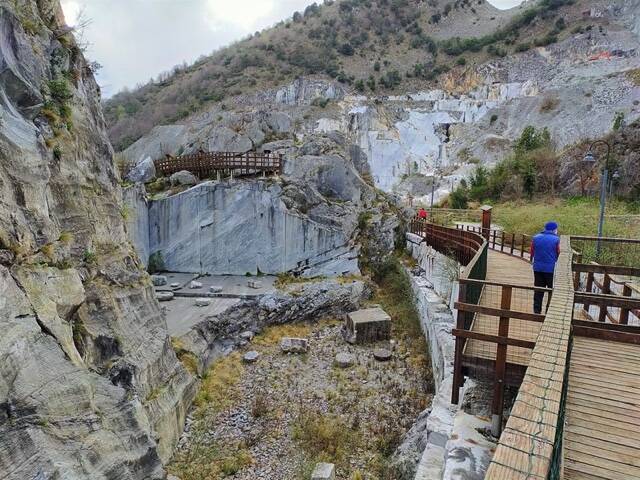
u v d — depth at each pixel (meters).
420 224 21.66
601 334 6.27
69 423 6.10
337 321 17.62
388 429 9.95
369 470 8.67
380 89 89.31
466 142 67.75
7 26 7.54
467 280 6.40
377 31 112.31
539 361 3.07
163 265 22.41
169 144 37.88
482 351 6.71
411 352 14.12
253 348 15.10
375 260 21.52
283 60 98.50
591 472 3.56
